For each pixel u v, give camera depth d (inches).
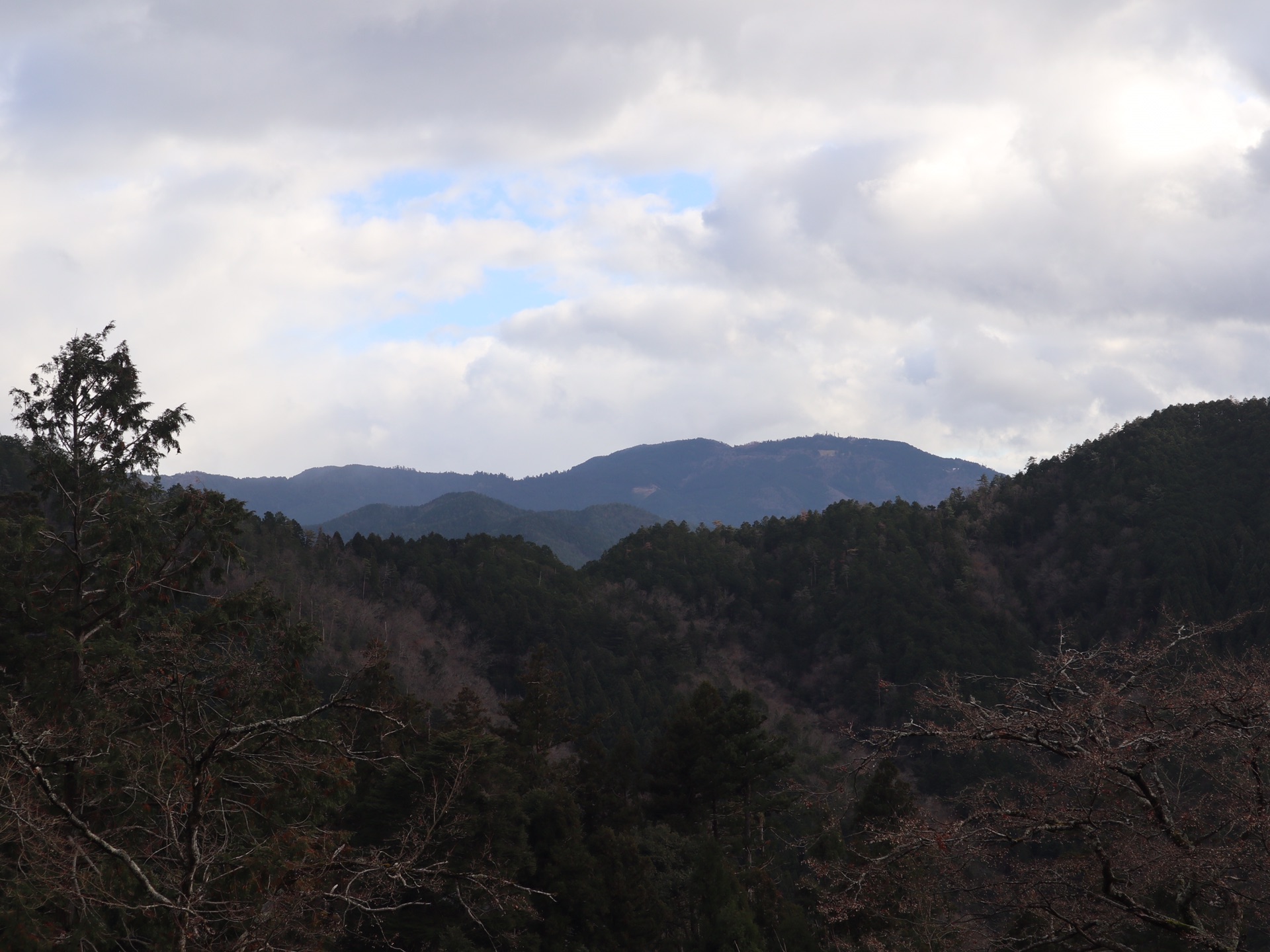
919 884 311.4
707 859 827.4
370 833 877.8
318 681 1748.3
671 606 4291.3
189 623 614.5
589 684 3147.1
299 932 330.6
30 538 653.3
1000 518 4603.8
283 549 3275.1
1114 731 308.2
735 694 1259.8
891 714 3088.1
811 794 392.8
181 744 305.7
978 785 333.7
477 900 434.3
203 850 320.8
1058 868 301.6
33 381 703.1
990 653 3351.4
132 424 724.7
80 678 585.6
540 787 1253.7
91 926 404.2
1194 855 276.1
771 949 818.8
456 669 3196.4
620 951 951.6
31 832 327.0
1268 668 299.0
